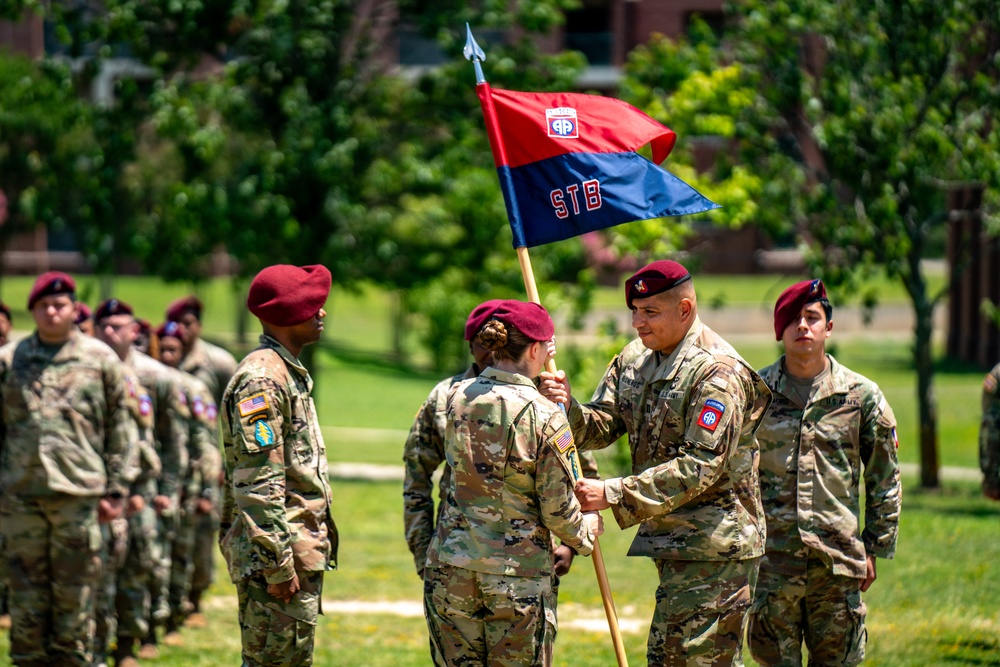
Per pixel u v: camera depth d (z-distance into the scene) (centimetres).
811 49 3106
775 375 1149
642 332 999
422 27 3422
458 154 3378
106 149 3444
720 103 2931
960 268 2930
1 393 1243
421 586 1888
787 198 2908
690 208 1085
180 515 1555
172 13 3231
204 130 3195
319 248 3403
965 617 1587
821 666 1132
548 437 918
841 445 1120
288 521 996
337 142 3269
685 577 984
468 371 1102
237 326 6700
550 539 951
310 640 1009
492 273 3506
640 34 8169
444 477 1034
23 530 1231
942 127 2702
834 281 2822
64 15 3322
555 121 1108
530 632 920
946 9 2675
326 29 3353
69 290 1255
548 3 3497
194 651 1482
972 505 2589
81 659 1248
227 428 1001
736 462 999
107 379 1272
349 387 5731
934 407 2906
